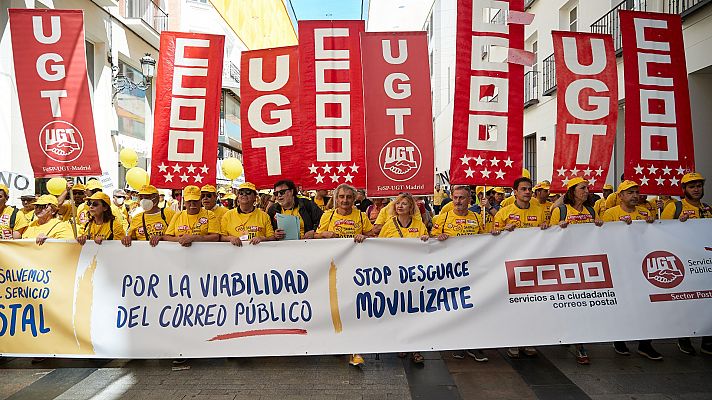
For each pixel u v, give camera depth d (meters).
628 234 5.57
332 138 6.73
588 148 6.43
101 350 5.46
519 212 6.21
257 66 6.98
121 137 16.55
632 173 6.55
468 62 6.27
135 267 5.54
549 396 4.68
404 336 5.43
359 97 6.71
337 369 5.45
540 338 5.43
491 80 6.30
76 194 7.67
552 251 5.53
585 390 4.79
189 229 6.45
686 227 5.61
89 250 5.56
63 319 5.51
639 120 6.55
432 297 5.48
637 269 5.54
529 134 18.41
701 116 10.50
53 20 5.92
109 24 15.59
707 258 5.58
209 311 5.48
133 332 5.47
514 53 6.30
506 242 5.54
